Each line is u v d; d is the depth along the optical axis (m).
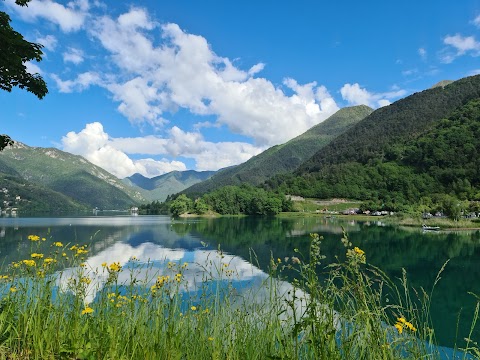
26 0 7.45
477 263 32.06
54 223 99.94
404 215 110.12
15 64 7.18
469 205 101.25
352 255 3.07
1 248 34.28
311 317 2.59
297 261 3.38
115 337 2.96
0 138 7.52
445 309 17.12
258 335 3.40
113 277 3.90
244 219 126.00
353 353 2.77
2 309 3.77
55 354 3.04
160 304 3.74
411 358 3.06
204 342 3.34
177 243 49.00
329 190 193.25
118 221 115.44
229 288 5.15
